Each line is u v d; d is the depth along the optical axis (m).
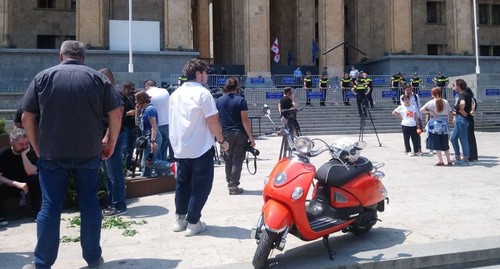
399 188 9.58
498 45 45.19
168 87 17.83
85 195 5.21
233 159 9.38
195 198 6.52
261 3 32.69
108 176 7.96
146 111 10.01
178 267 5.31
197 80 6.68
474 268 5.53
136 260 5.57
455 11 35.84
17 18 35.91
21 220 8.02
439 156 12.60
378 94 28.47
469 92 12.90
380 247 5.87
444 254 5.50
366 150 16.30
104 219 7.54
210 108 6.40
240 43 37.28
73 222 7.46
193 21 43.03
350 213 5.89
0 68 28.55
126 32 29.86
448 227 6.70
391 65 34.44
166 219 7.55
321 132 22.86
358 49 39.62
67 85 4.91
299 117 24.52
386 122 24.58
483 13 45.06
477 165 12.55
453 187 9.61
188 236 6.53
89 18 29.89
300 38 39.53
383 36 39.97
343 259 5.47
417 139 14.84
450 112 13.55
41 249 4.91
